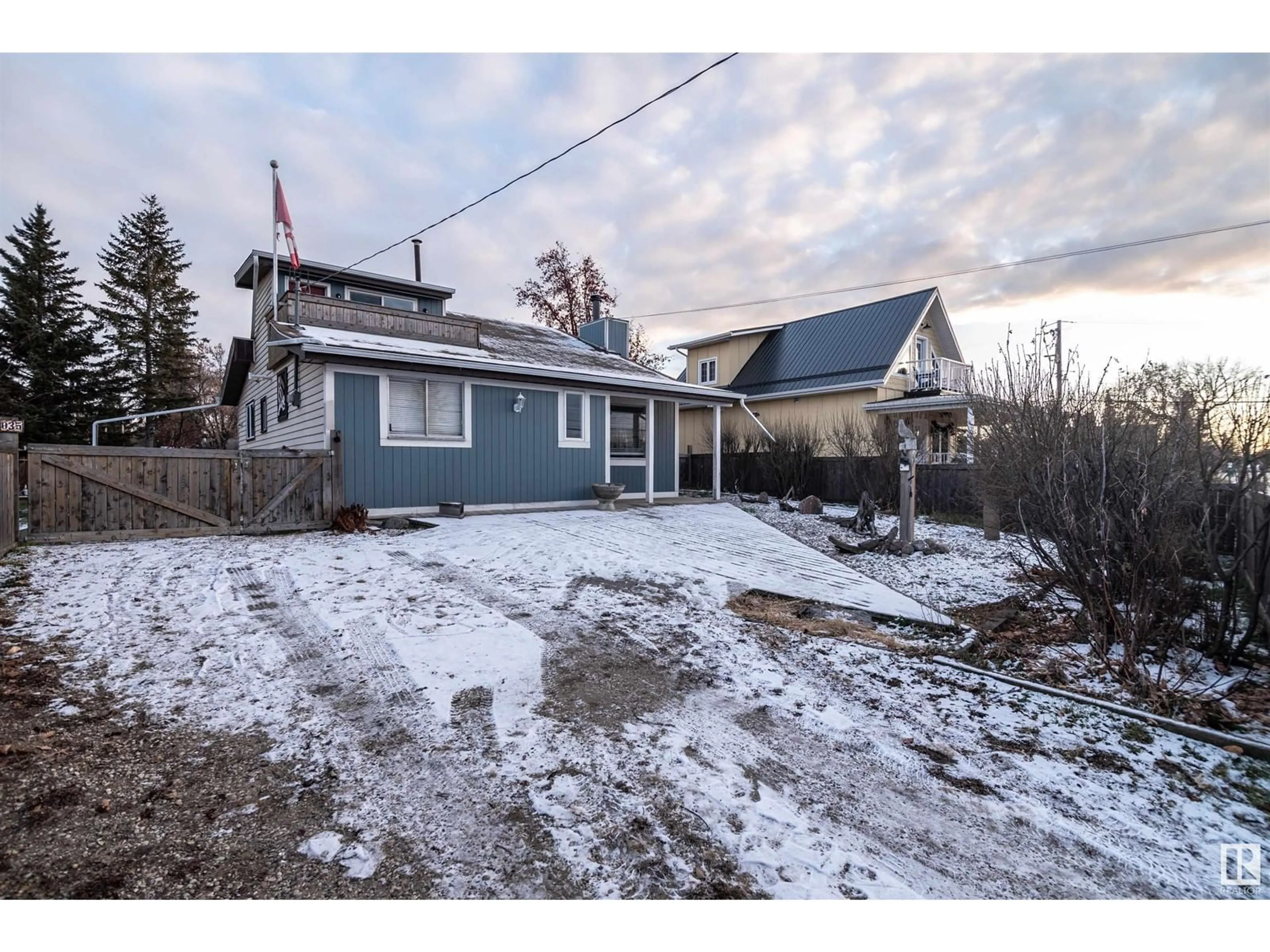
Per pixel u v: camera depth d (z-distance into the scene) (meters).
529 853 2.06
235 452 7.90
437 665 3.70
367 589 5.32
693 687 3.59
